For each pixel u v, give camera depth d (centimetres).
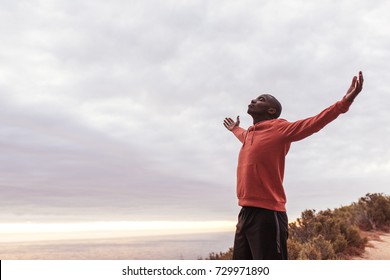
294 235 1085
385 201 1402
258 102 514
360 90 418
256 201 463
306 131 451
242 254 480
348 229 1016
